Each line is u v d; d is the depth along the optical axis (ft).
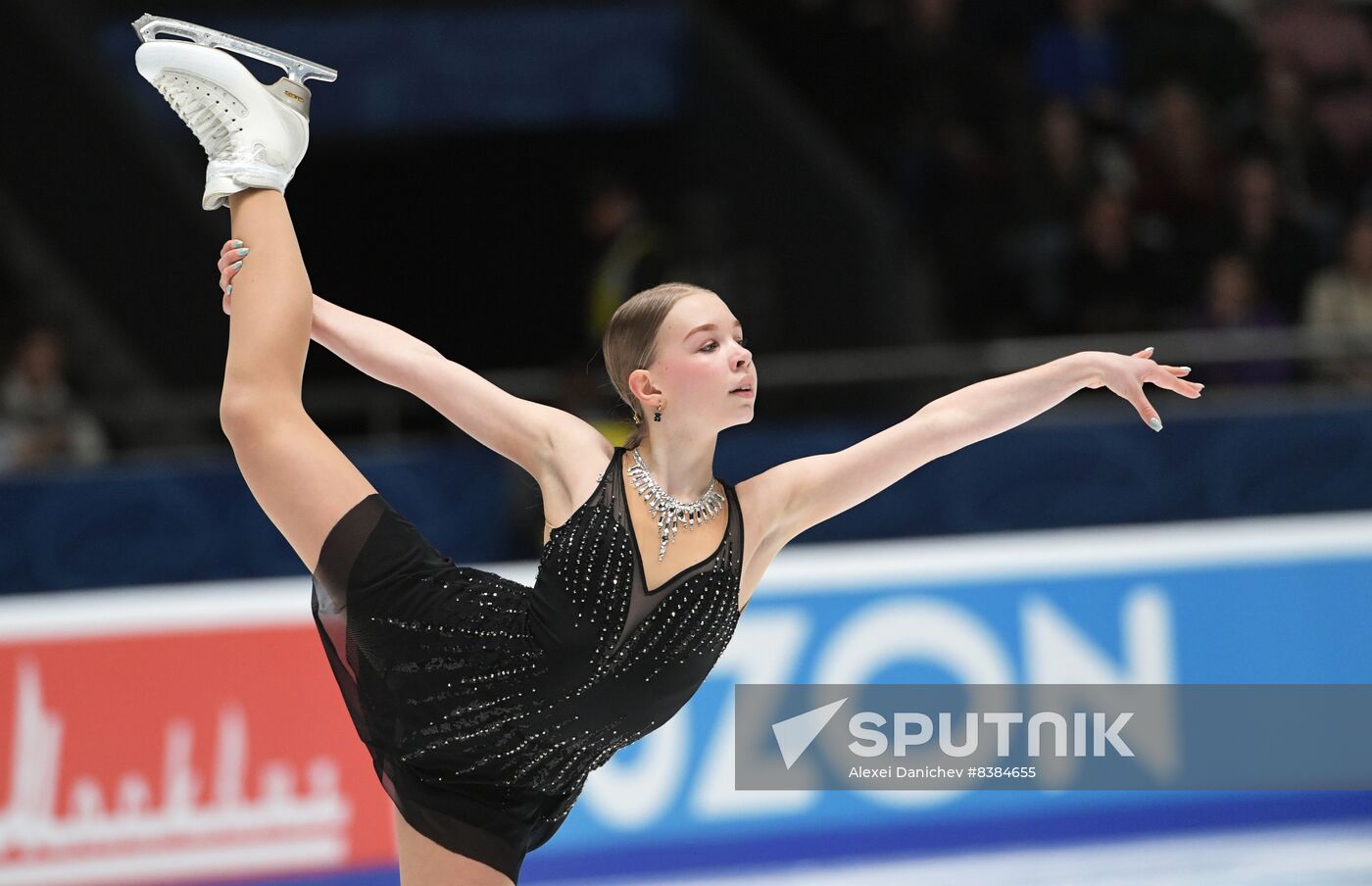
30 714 45.85
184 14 88.43
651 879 48.21
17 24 87.35
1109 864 48.57
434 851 26.86
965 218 84.23
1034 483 58.54
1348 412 59.98
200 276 88.79
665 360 25.89
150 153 88.63
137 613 46.91
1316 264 81.87
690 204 81.20
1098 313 78.95
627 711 26.21
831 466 27.35
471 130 99.45
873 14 91.81
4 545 54.65
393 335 28.37
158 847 46.21
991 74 88.43
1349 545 53.36
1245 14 98.63
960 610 50.85
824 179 87.10
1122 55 91.30
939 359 64.23
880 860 49.49
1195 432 59.31
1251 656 52.34
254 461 26.02
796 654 49.75
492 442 27.81
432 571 26.61
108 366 84.79
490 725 26.23
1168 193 83.82
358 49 88.69
